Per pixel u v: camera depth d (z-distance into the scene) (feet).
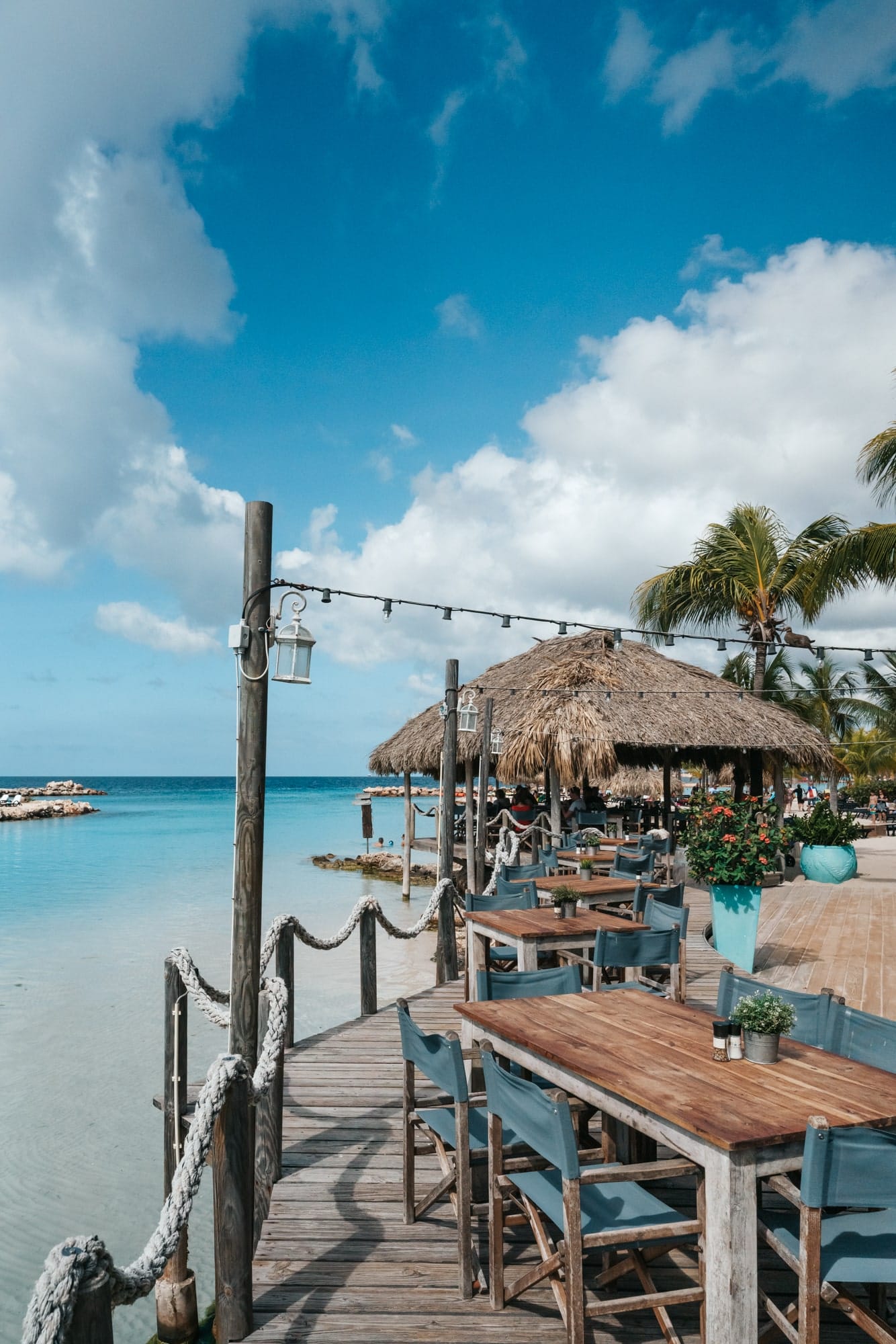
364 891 70.23
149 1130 23.89
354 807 236.22
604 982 22.57
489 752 44.60
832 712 103.35
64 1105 25.49
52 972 40.75
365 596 16.90
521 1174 10.96
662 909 20.36
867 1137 7.95
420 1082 18.66
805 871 55.93
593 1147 13.69
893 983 28.30
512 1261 11.87
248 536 14.79
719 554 67.26
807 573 52.39
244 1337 10.31
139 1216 19.36
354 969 41.60
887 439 45.39
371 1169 14.73
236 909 14.15
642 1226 9.34
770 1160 8.06
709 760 65.67
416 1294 11.14
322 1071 19.45
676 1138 8.62
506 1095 10.10
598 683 52.16
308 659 14.65
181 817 184.03
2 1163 21.83
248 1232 10.61
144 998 36.37
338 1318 10.66
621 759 71.15
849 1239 8.97
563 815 55.36
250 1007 14.07
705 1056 10.30
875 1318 8.36
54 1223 18.97
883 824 99.76
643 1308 9.23
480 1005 12.76
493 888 31.86
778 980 28.71
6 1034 31.65
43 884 72.64
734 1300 7.82
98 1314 6.98
